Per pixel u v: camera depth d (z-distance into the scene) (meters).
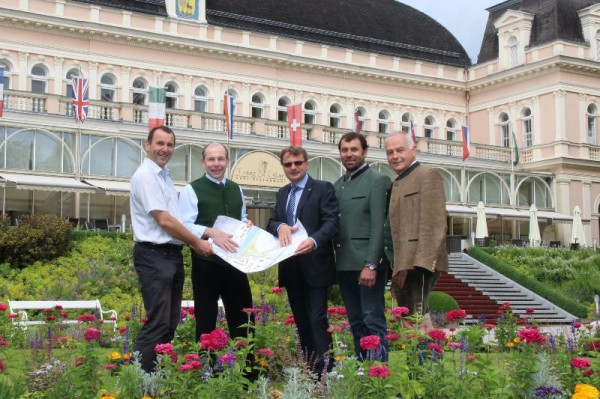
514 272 31.05
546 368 7.18
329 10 52.75
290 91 47.97
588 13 50.78
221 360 6.78
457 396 6.52
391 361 8.47
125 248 26.36
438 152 47.41
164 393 7.04
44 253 24.47
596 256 36.69
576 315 27.81
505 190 48.78
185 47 43.69
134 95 42.50
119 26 41.25
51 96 35.06
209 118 39.72
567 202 49.06
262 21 48.19
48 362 8.11
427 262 7.56
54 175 33.91
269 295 22.44
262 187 38.91
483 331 8.22
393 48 53.88
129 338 9.93
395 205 8.00
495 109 53.28
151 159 8.25
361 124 50.75
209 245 8.19
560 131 48.97
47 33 39.62
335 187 8.67
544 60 49.50
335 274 8.59
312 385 6.88
